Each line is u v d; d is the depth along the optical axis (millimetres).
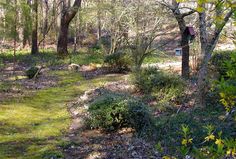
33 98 11609
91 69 17609
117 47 18781
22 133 8023
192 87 10719
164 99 9977
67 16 22734
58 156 6512
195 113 8398
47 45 30000
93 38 30438
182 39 12453
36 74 15445
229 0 2285
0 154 6617
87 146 7074
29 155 6605
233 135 6422
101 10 19203
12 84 13852
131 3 14820
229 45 15508
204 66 8953
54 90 13000
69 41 30922
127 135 7555
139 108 7934
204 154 2334
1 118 9078
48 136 7781
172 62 19562
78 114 9547
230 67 2152
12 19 17750
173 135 7105
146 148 6680
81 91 12742
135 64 14297
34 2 22516
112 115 7898
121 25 17531
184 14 11961
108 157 6418
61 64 19500
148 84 11242
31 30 21250
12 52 24828
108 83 13648
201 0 2354
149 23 14742
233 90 2123
